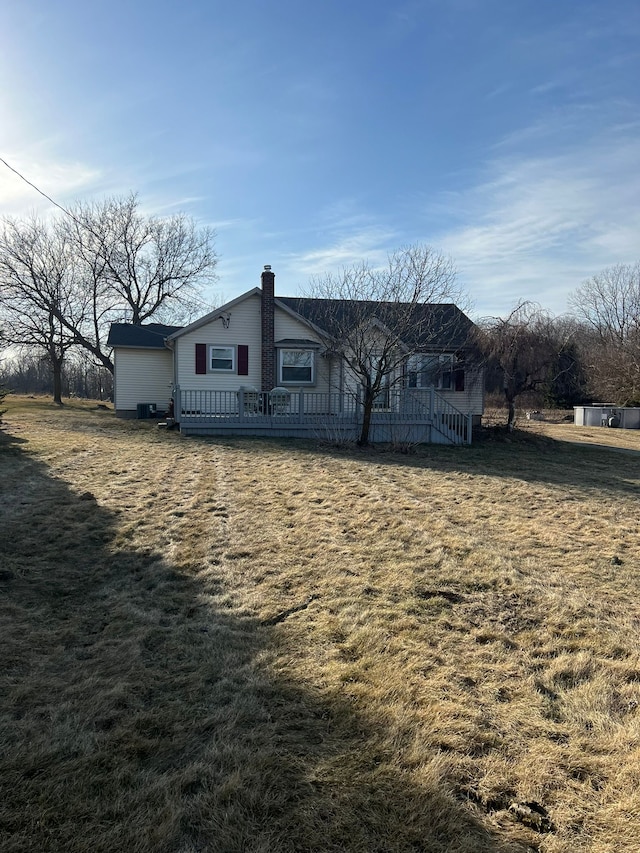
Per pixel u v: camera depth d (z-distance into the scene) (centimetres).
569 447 1730
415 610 447
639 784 253
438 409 1734
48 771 261
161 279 3462
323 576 521
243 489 891
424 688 333
